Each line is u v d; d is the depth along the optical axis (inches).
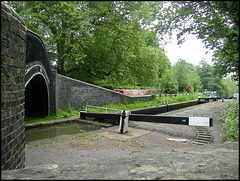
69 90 488.1
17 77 125.3
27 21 508.1
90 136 271.7
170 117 234.2
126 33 409.1
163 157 95.7
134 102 640.4
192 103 823.1
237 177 59.9
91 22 500.4
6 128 103.0
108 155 194.7
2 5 102.4
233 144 113.5
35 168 85.7
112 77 691.4
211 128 295.0
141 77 725.9
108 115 328.2
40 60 327.6
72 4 512.7
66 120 393.7
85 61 625.9
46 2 526.3
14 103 117.9
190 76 1015.0
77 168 83.7
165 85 1002.7
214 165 74.8
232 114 265.0
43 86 394.3
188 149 114.2
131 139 255.3
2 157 96.0
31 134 304.3
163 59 815.7
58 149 215.5
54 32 558.6
